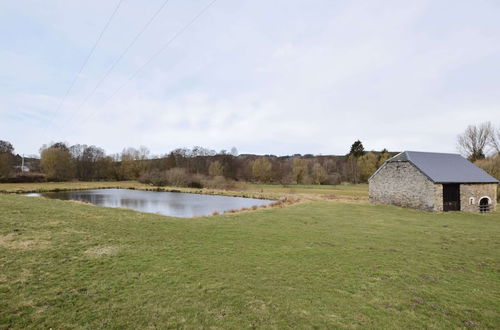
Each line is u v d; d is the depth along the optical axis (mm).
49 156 78438
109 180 95000
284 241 12641
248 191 58094
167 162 102688
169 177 74500
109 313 5816
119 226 13836
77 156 98250
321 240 13031
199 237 12750
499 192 34969
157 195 53000
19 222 12766
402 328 5691
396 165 29359
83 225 13398
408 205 27844
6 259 8445
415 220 20406
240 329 5422
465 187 27188
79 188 63156
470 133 58719
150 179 77250
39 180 74375
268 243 12180
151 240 11680
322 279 8203
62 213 15773
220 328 5422
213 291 7070
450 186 26750
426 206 25922
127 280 7523
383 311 6367
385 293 7348
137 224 14648
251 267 9000
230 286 7422
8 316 5504
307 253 10789
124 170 96125
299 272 8711
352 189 62875
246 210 26016
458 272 9102
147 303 6316
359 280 8203
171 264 8914
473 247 12398
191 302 6445
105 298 6473
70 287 6934
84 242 10672
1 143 86438
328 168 102938
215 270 8578
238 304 6438
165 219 16969
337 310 6348
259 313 6055
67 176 82375
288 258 10094
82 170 90875
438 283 8133
